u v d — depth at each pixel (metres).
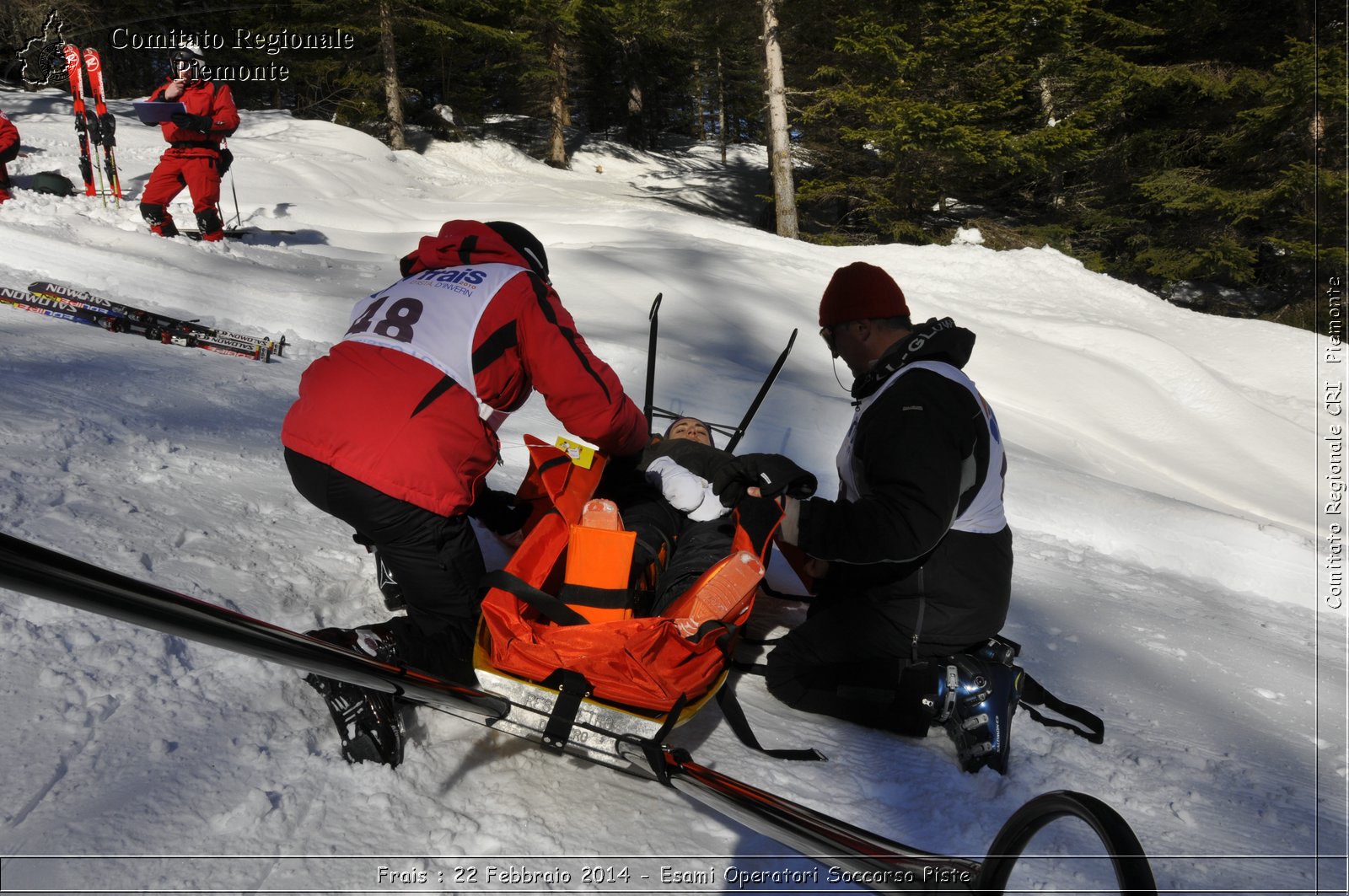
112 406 3.97
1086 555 4.76
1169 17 20.45
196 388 4.61
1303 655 3.75
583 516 2.21
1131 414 8.95
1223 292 21.58
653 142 35.59
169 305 6.40
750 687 2.66
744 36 22.16
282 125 20.09
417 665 2.04
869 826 2.02
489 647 2.08
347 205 14.09
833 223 24.09
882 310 2.52
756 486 2.55
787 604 3.25
